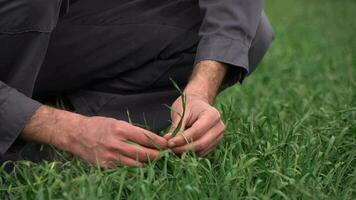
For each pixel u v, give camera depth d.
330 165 3.07
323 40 9.12
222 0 3.24
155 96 3.36
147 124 3.33
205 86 3.06
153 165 2.73
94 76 3.34
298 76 6.28
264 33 3.53
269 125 3.39
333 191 2.79
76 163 2.85
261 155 3.01
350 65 6.84
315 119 3.83
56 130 2.80
